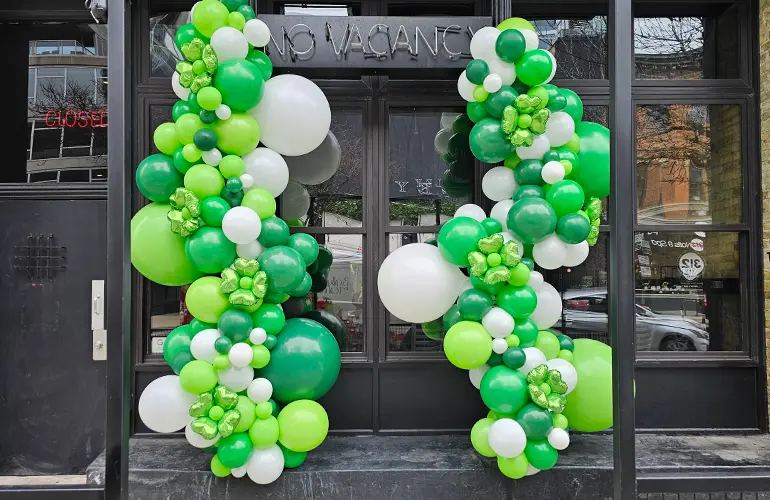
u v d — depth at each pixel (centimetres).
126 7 239
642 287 388
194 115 287
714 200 388
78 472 371
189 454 328
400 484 302
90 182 380
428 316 302
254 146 297
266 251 281
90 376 372
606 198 385
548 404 274
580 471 305
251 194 285
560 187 288
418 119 372
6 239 374
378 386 364
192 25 292
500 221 303
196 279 306
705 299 387
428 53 328
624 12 241
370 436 360
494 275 274
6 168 387
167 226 289
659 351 384
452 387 365
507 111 286
